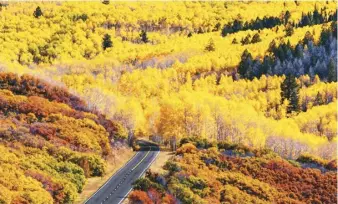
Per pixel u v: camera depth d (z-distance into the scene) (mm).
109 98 134125
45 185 64688
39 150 76125
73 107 103688
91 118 97438
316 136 136000
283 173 87250
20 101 93125
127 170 83625
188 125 122438
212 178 79375
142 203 64625
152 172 77562
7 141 76188
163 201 65812
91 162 79250
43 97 102938
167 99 141250
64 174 71750
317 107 154375
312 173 88750
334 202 81938
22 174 64688
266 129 123688
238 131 120562
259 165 88250
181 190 70375
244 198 75438
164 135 116000
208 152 90625
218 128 122250
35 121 88500
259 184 81438
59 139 82750
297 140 119750
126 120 116125
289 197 80812
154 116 125938
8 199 56469
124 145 98938
